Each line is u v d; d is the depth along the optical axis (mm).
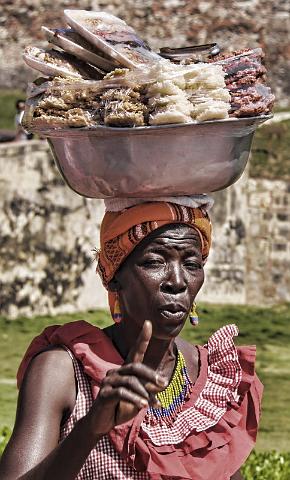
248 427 3883
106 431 3213
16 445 3471
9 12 32531
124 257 3713
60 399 3566
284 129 22812
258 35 32625
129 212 3699
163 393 3773
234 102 3666
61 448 3268
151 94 3561
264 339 19328
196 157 3619
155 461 3604
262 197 22203
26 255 19547
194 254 3711
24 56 3799
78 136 3650
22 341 18047
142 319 3686
